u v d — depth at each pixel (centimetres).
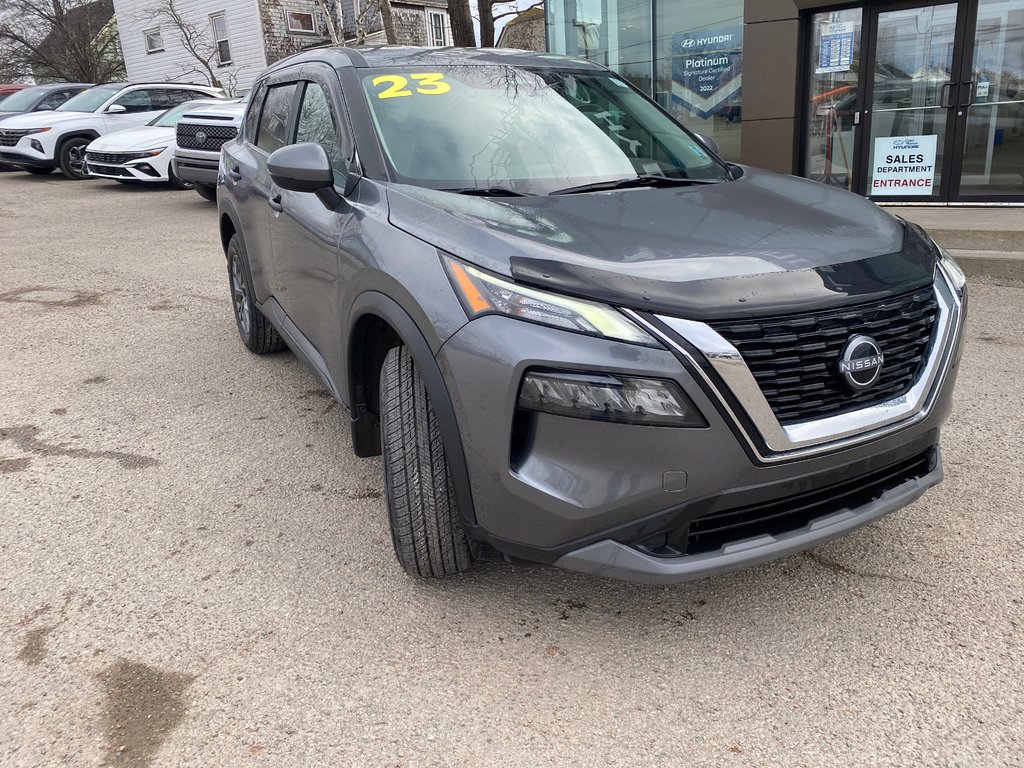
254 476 351
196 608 260
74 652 240
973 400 410
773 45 927
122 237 936
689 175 324
